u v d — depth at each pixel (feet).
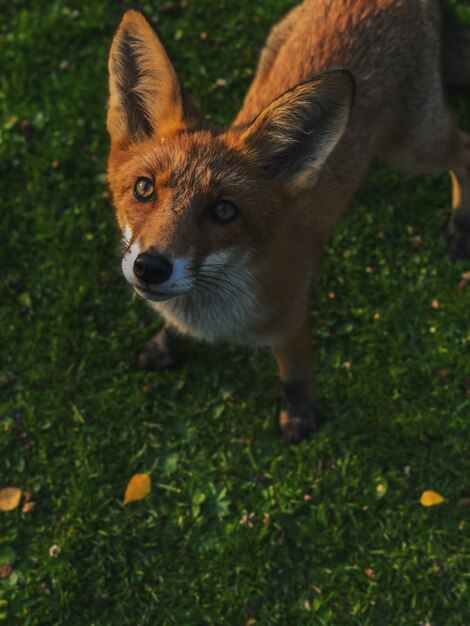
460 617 3.85
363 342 4.23
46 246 4.39
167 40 4.72
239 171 3.43
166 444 4.11
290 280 3.65
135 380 4.19
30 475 4.08
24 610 3.86
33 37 4.74
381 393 4.15
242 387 4.18
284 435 4.09
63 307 4.28
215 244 3.41
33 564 3.94
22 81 4.66
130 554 3.96
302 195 3.53
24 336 4.25
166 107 3.50
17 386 4.19
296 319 3.75
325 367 4.20
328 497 4.02
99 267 4.34
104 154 4.53
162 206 3.38
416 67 3.93
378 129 3.90
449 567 3.92
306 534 3.96
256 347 3.92
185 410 4.15
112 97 3.48
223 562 3.93
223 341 3.97
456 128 4.20
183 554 3.96
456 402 4.13
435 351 4.20
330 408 4.15
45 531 3.98
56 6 4.80
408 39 3.91
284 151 3.48
